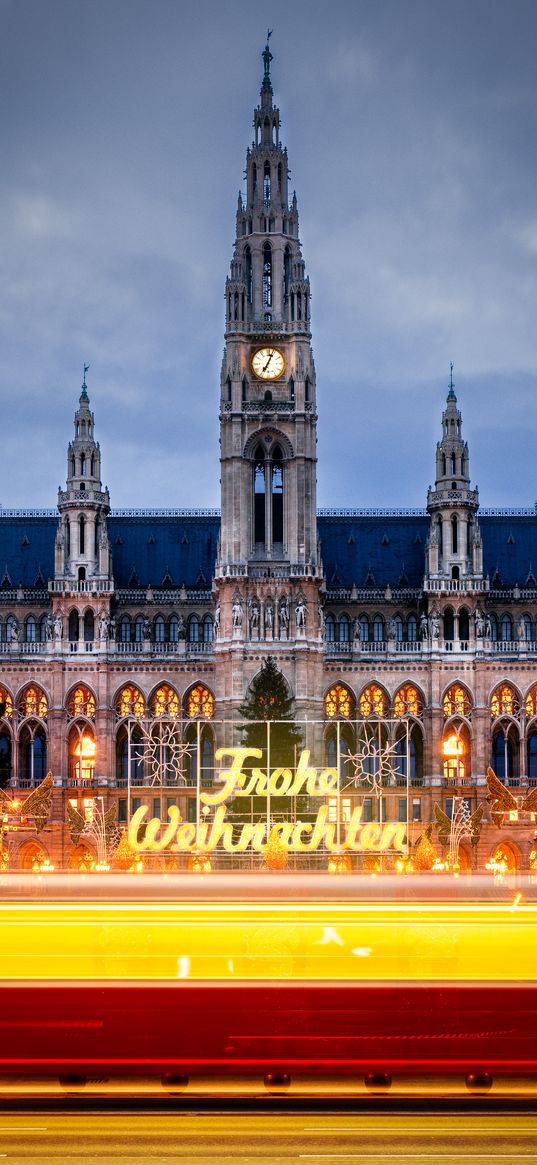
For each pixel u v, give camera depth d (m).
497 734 157.88
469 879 48.91
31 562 169.00
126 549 170.00
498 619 165.25
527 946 47.03
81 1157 43.91
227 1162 43.50
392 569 168.12
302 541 155.38
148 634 163.50
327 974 46.81
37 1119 47.41
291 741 140.50
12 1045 46.44
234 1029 46.53
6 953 46.84
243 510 156.00
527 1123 47.28
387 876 48.78
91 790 155.00
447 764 157.00
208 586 167.38
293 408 157.25
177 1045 46.47
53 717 155.88
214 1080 46.69
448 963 46.91
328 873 48.81
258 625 154.75
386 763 136.75
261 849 113.25
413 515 172.75
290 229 161.38
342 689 158.50
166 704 158.12
